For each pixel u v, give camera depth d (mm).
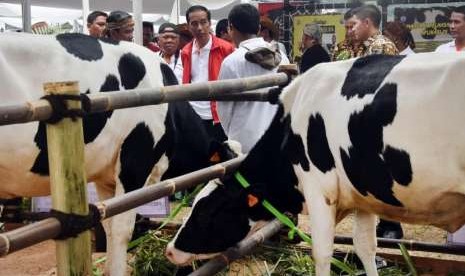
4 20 13836
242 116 4371
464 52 2744
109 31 5465
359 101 2904
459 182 2588
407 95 2709
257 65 4395
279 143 3369
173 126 3779
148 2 10695
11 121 1973
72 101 2141
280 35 7781
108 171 3637
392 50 4633
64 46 3281
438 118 2594
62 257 2189
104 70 3404
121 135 3516
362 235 3447
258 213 3410
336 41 7480
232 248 3338
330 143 3053
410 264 3988
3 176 3164
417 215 2951
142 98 2613
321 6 7617
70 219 2158
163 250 4227
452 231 2932
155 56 3820
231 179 3402
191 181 3049
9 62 3002
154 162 3734
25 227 2037
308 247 4473
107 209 2379
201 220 3316
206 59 5777
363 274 4012
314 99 3133
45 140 3117
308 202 3201
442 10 7102
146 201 2689
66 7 11055
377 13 4820
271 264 4289
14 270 4543
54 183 2170
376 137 2822
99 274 4016
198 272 3025
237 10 4691
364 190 2998
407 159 2707
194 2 9578
